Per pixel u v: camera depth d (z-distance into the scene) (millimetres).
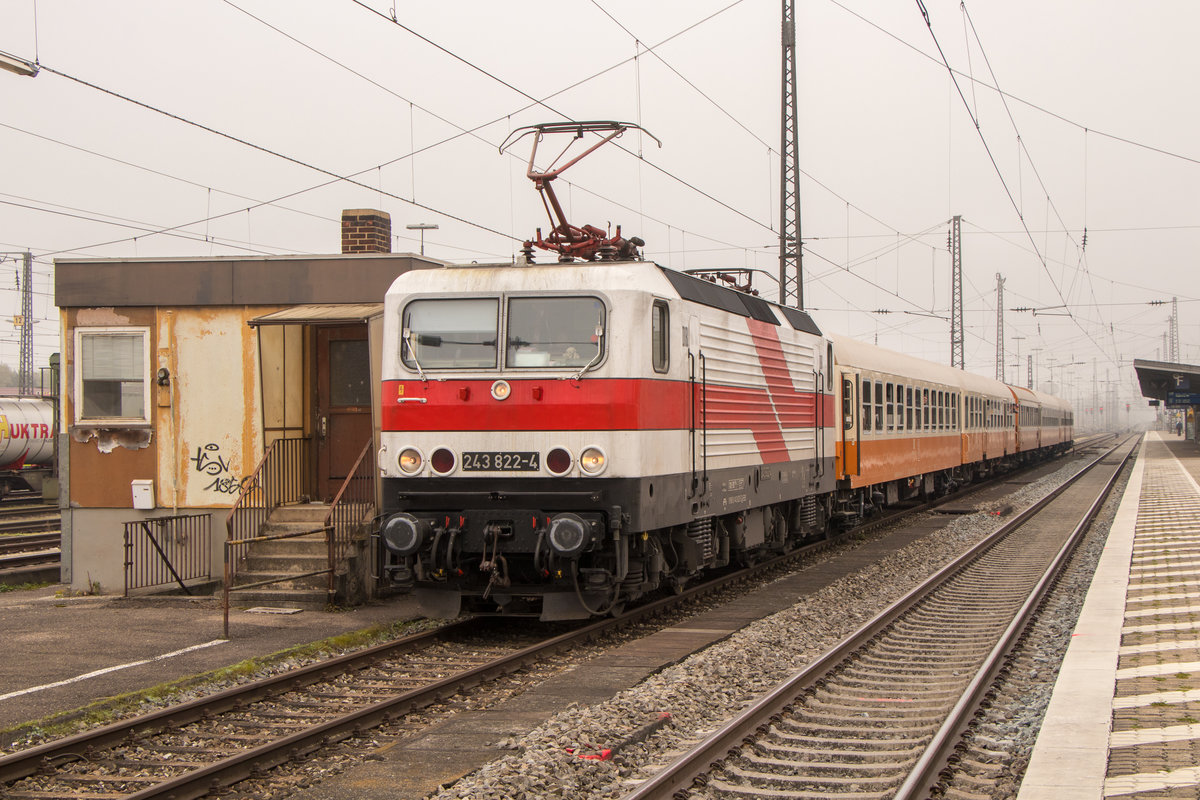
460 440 10305
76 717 7504
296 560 12789
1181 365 48438
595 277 10289
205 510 14008
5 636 10414
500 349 10305
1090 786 5520
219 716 7676
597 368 10062
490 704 8016
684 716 7590
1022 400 42344
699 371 11602
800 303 23625
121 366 14281
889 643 10445
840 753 6711
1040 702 7781
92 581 14258
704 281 12312
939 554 17578
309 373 14312
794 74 23828
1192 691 7512
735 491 12836
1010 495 31031
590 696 8094
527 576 10789
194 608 12141
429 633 10352
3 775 6234
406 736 7160
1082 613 11008
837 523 19703
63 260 14250
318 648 9820
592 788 6047
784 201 23719
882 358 21875
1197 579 13047
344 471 14242
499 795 5785
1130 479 36188
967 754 6578
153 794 5762
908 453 23641
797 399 15633
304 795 6000
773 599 12984
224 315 14000
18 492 36688
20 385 45250
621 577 10195
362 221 15570
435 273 10703
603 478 9977
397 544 10117
